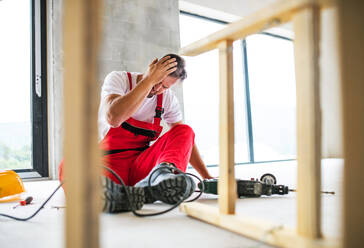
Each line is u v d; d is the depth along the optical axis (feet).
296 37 2.05
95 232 1.49
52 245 2.33
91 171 1.48
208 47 2.99
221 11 13.32
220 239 2.38
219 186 2.86
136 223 2.93
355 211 1.70
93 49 1.48
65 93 1.55
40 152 8.79
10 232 2.71
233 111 2.76
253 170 10.14
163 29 10.96
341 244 1.77
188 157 4.37
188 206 3.19
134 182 4.51
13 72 8.71
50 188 6.39
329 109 16.66
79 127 1.46
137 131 4.66
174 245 2.26
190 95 12.73
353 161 1.70
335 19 1.74
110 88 4.72
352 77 1.71
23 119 8.75
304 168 2.01
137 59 10.27
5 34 8.67
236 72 14.70
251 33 2.51
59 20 8.96
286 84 16.65
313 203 1.97
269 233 2.20
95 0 1.48
